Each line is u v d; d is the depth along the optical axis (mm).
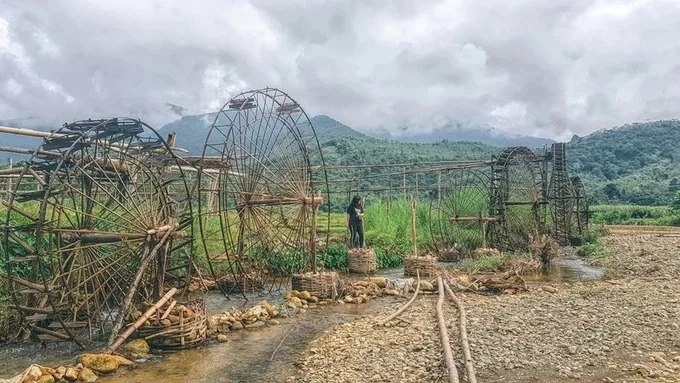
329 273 14922
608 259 21516
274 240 16703
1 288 11516
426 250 23969
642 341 9422
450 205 24219
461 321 10727
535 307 12445
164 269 11625
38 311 10086
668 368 7953
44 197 9758
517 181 23922
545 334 10016
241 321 11836
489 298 14133
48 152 10938
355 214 21016
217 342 10539
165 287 12664
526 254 21562
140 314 10219
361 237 21125
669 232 36188
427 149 64000
